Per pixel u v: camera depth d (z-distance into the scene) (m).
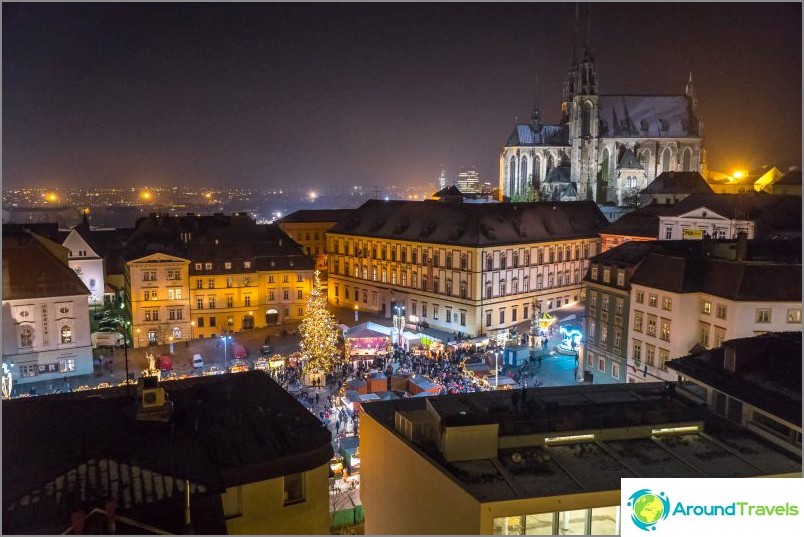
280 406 38.69
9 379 82.31
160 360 98.19
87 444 29.25
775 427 36.56
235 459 32.53
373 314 142.50
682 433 36.09
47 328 96.75
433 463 31.70
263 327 127.88
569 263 138.50
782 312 69.56
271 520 33.44
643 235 134.62
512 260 125.62
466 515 28.70
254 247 130.88
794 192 169.12
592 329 91.06
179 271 120.75
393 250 137.88
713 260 75.94
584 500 28.75
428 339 104.38
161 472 28.00
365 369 92.62
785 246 85.31
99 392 40.88
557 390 44.25
